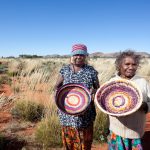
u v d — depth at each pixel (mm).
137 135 3932
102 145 6508
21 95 9586
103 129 6781
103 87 3975
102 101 3936
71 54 4676
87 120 4777
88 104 4449
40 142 6566
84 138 4844
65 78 4789
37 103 8633
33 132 7258
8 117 8406
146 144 6121
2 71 22281
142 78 3959
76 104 4520
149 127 7234
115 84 3953
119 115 3656
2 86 14086
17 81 12492
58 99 4559
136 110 3613
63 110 4484
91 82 4750
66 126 4805
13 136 6828
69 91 4602
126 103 3844
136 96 3795
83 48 4637
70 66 4824
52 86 9758
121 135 3945
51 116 7223
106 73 9031
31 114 8359
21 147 6289
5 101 8891
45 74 10859
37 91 9750
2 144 6238
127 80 3861
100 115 6918
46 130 6672
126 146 3967
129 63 3855
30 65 20312
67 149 4902
